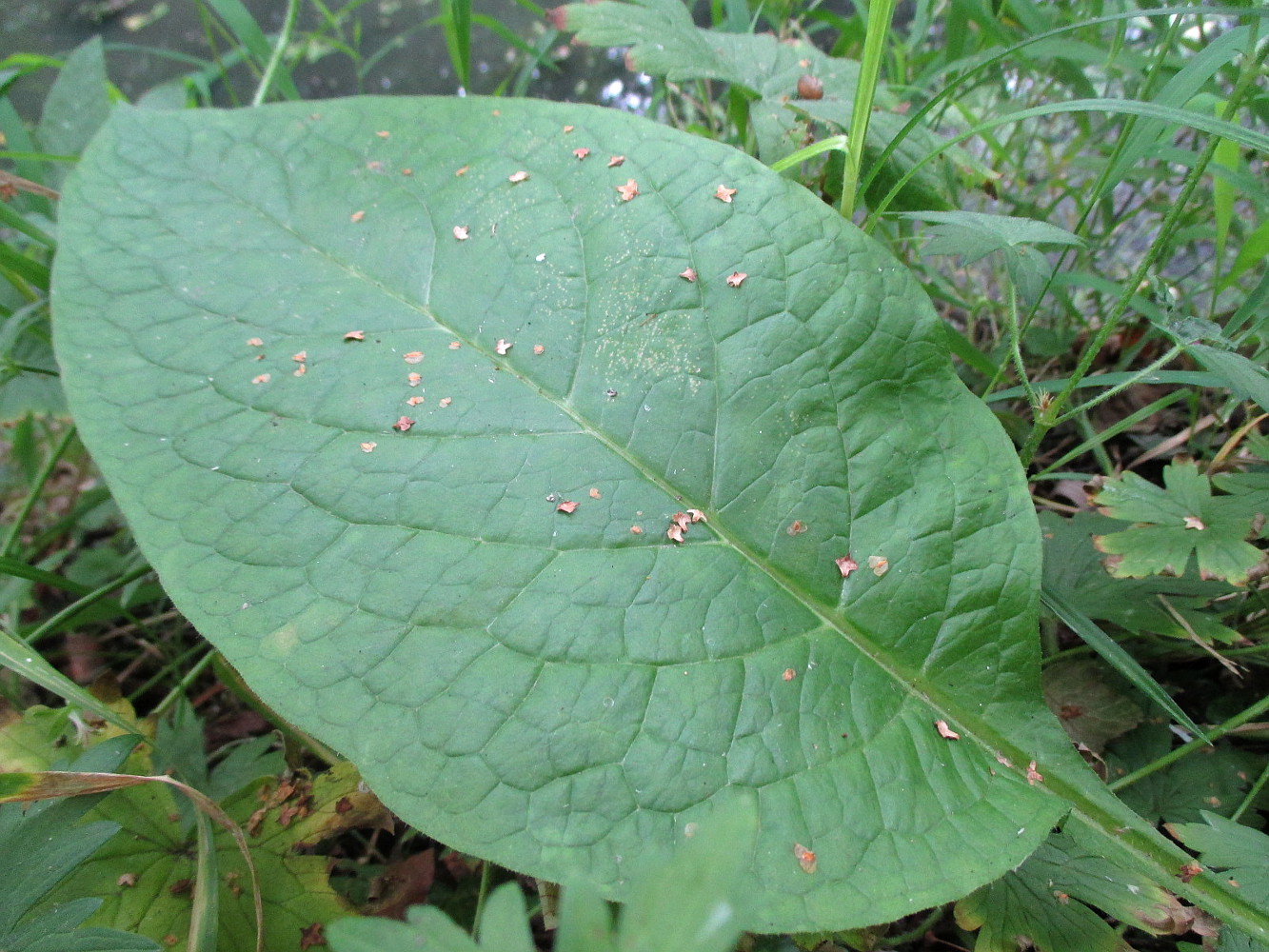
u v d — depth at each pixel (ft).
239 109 0.70
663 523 0.60
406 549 0.57
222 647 0.55
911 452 0.62
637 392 0.62
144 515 0.58
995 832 0.54
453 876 0.69
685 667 0.56
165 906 0.59
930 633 0.60
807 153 0.72
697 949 0.29
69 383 0.61
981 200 1.02
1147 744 0.67
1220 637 0.64
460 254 0.66
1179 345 0.60
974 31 1.00
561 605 0.57
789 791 0.54
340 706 0.54
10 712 0.64
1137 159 0.71
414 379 0.62
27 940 0.49
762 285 0.63
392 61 1.52
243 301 0.64
